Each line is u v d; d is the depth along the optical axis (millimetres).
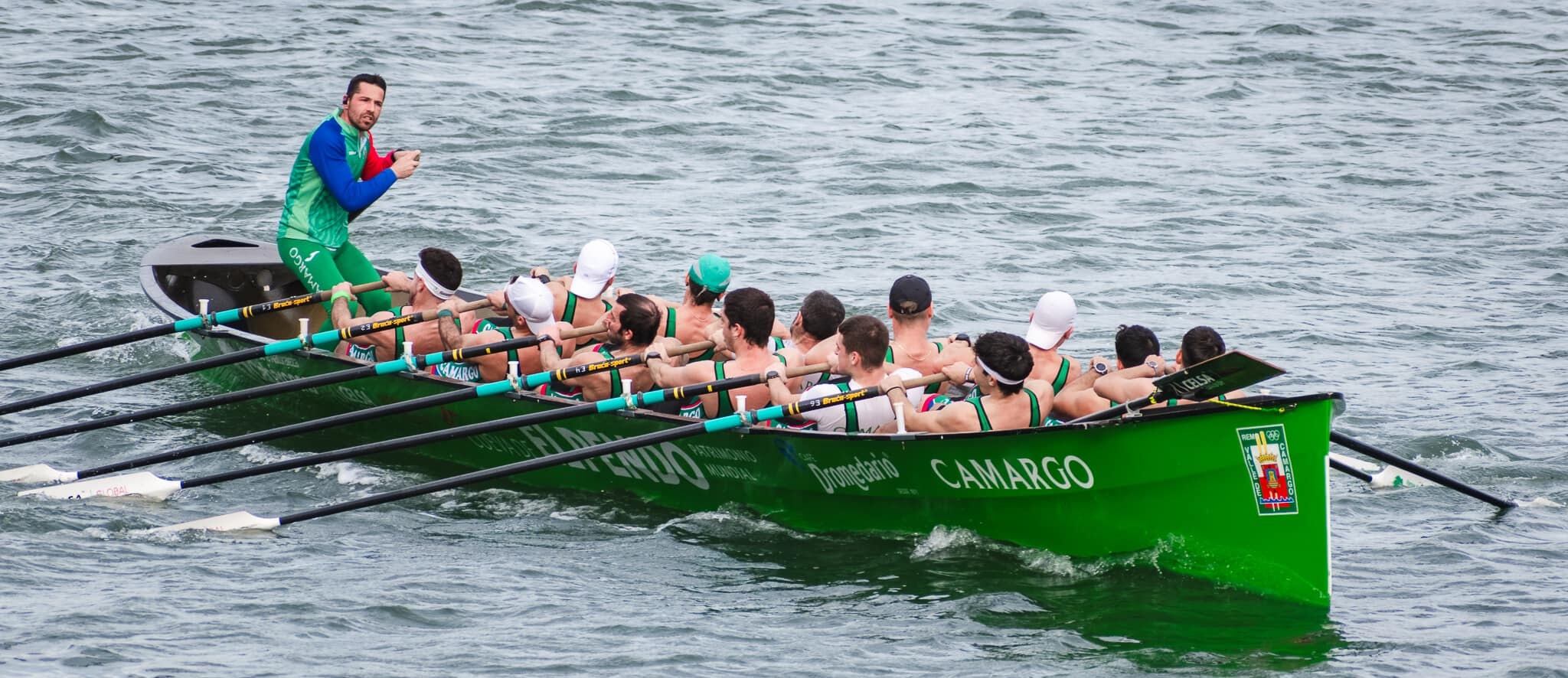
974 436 35688
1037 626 32875
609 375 41438
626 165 84562
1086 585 35250
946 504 37500
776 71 109875
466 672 29656
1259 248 71500
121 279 62406
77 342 54938
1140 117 100938
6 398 49312
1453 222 76875
